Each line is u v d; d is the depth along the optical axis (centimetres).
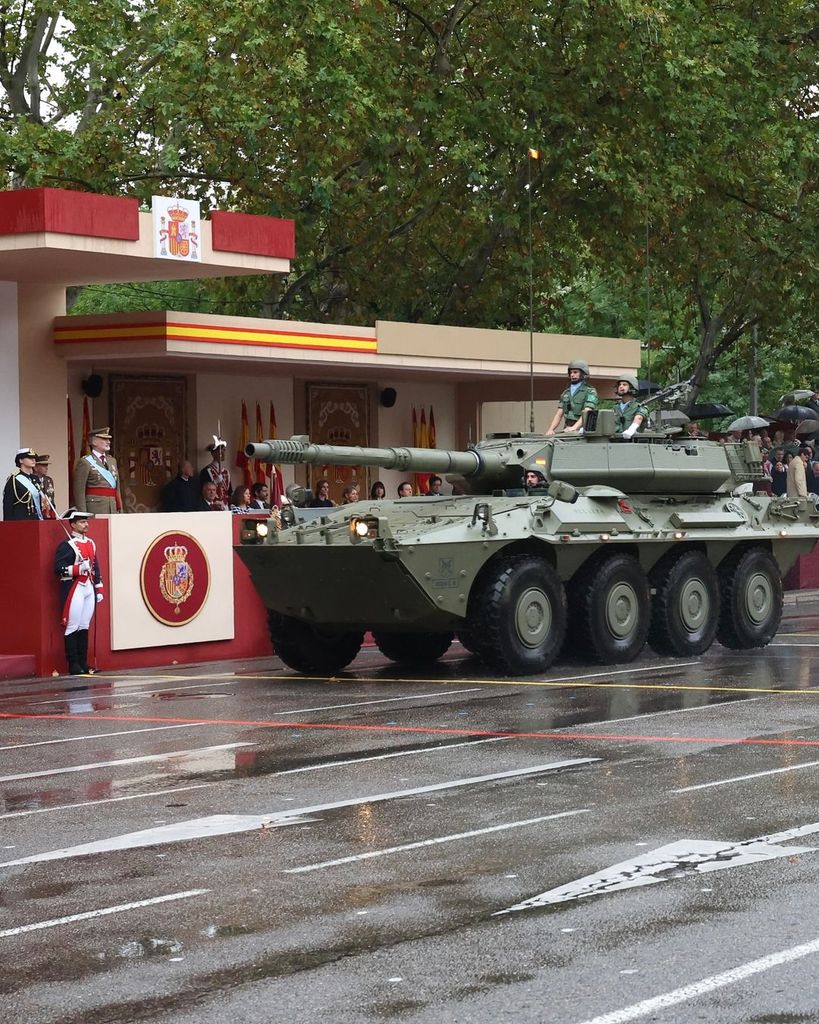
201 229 2125
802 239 3550
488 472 1803
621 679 1641
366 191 3141
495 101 3086
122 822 975
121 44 2983
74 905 780
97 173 3025
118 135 2978
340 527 1675
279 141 3056
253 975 657
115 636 1958
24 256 2014
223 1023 599
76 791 1085
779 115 3516
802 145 3447
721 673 1688
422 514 1714
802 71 3556
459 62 3238
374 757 1180
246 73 2917
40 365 2269
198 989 641
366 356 2497
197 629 2047
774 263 3603
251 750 1231
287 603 1720
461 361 2650
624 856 848
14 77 3359
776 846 865
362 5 2930
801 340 3922
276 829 938
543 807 980
